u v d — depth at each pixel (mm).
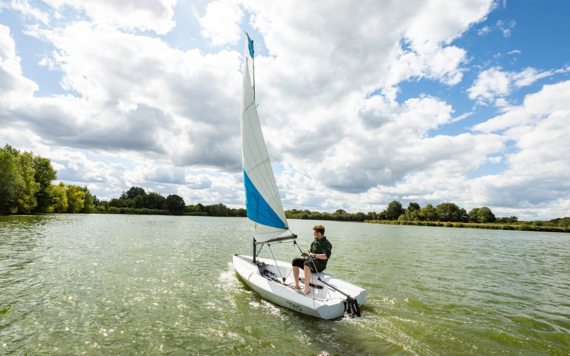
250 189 6844
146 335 4199
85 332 4238
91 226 24516
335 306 4887
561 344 4227
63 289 6254
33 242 12938
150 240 15883
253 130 6379
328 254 5746
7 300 5445
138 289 6473
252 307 5453
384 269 9617
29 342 3867
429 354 3773
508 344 4172
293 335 4273
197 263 9703
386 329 4555
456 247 18156
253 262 7512
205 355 3652
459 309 5719
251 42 6590
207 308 5379
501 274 9578
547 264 12297
